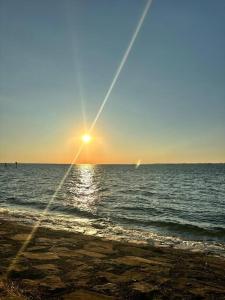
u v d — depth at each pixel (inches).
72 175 4261.8
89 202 1246.9
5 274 330.3
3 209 986.1
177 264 398.9
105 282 314.3
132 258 411.8
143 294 288.2
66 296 272.5
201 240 622.5
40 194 1568.7
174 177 3740.2
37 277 322.7
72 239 519.2
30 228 618.2
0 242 484.1
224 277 354.9
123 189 1953.7
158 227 752.3
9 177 3481.8
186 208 1143.6
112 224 765.9
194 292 299.1
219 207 1184.2
